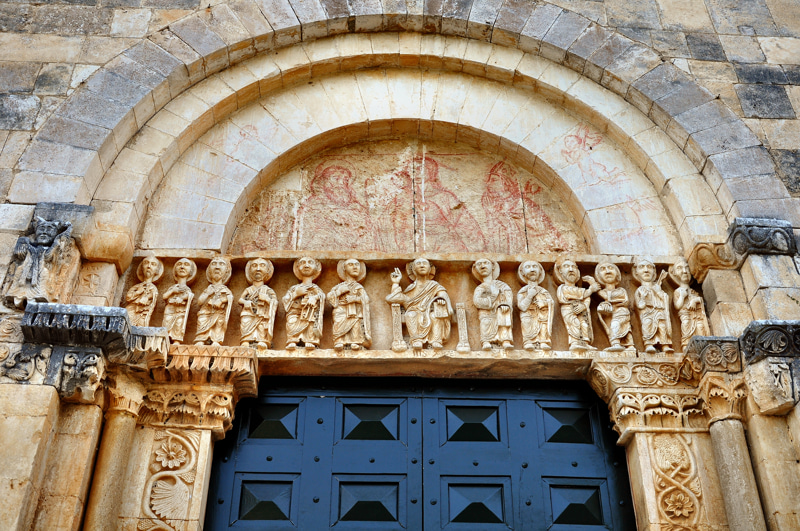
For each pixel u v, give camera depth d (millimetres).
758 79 7984
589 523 6391
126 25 7793
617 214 7473
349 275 7000
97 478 5805
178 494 6008
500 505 6414
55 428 5777
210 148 7598
